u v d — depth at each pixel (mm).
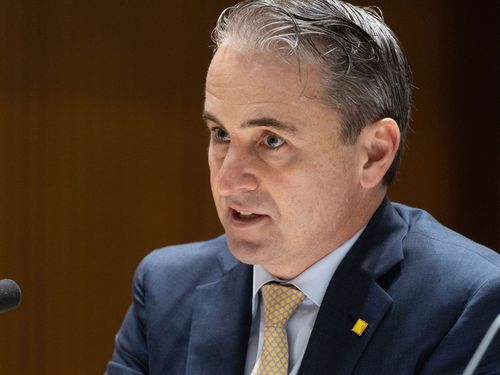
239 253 4090
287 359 4168
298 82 3883
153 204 9148
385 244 4328
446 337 4051
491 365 3967
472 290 4133
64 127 8891
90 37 8906
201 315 4574
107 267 9086
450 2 9719
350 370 4086
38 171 8844
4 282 3342
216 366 4398
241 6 4023
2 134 8727
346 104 3990
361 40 4039
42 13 8789
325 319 4172
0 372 8867
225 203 4031
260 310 4438
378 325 4145
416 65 9664
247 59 3889
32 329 8953
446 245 4391
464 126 9805
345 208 4137
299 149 3938
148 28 9047
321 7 4055
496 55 9781
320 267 4238
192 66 9164
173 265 4879
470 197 9859
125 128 9047
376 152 4184
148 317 4742
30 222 8867
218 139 4094
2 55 8695
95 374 9109
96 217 9031
